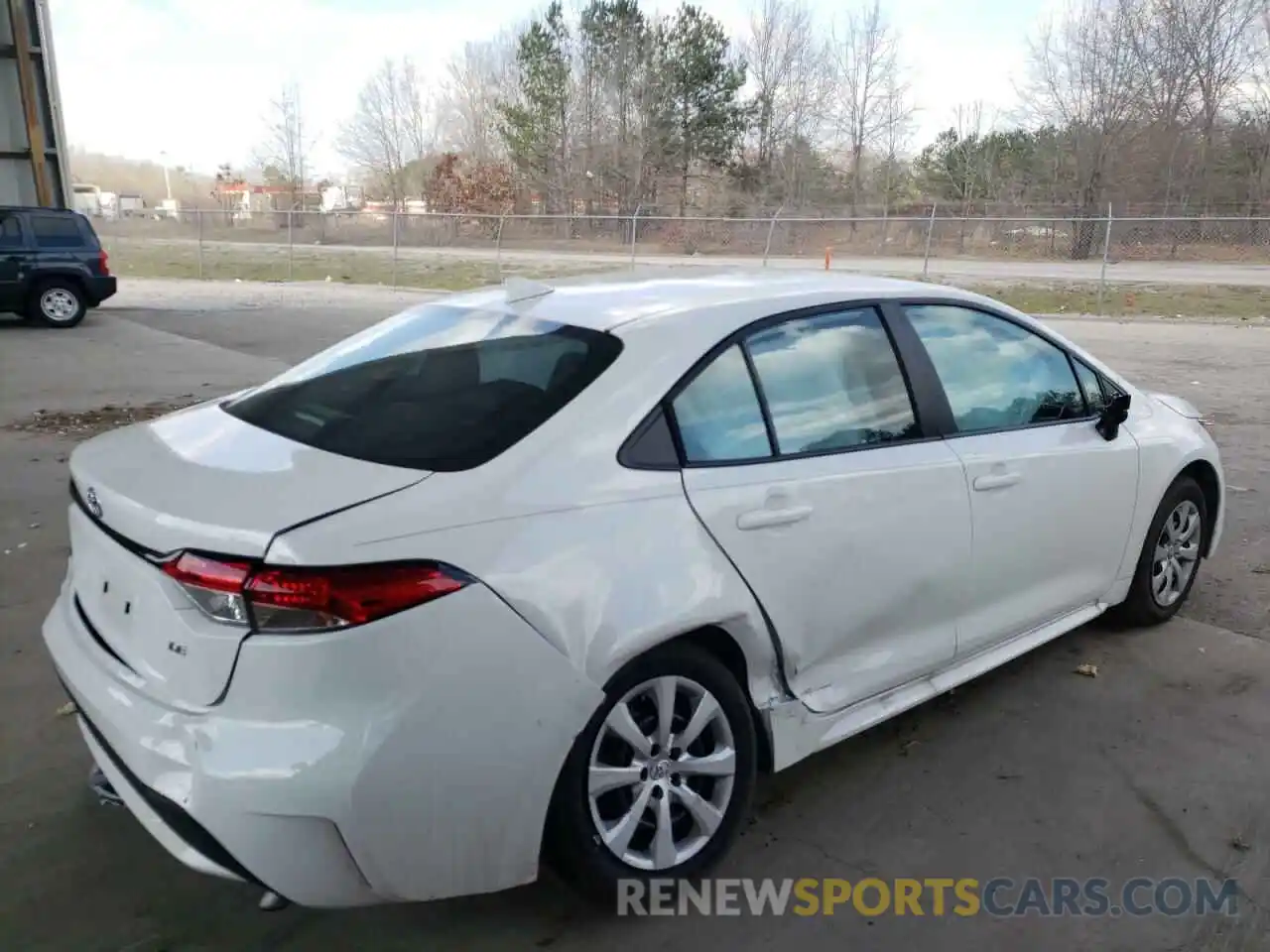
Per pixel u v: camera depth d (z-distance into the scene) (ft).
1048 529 12.19
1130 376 38.75
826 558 9.59
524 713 7.45
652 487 8.44
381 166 198.08
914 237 110.73
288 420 9.07
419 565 7.07
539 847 7.80
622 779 8.30
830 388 10.18
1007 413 12.00
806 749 9.79
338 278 93.04
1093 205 128.26
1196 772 11.07
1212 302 70.59
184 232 138.41
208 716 7.05
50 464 23.11
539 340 9.39
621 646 7.89
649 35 153.99
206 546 7.02
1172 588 14.93
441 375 9.30
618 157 155.94
